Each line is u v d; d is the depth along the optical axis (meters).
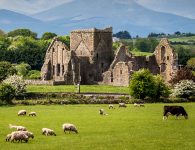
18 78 148.62
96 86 189.75
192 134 75.50
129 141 68.75
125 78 196.00
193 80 170.75
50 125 86.19
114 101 141.25
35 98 147.00
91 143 66.94
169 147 64.62
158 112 111.50
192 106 129.00
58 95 148.75
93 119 96.12
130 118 98.00
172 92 156.38
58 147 63.72
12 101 134.12
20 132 68.31
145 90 145.62
